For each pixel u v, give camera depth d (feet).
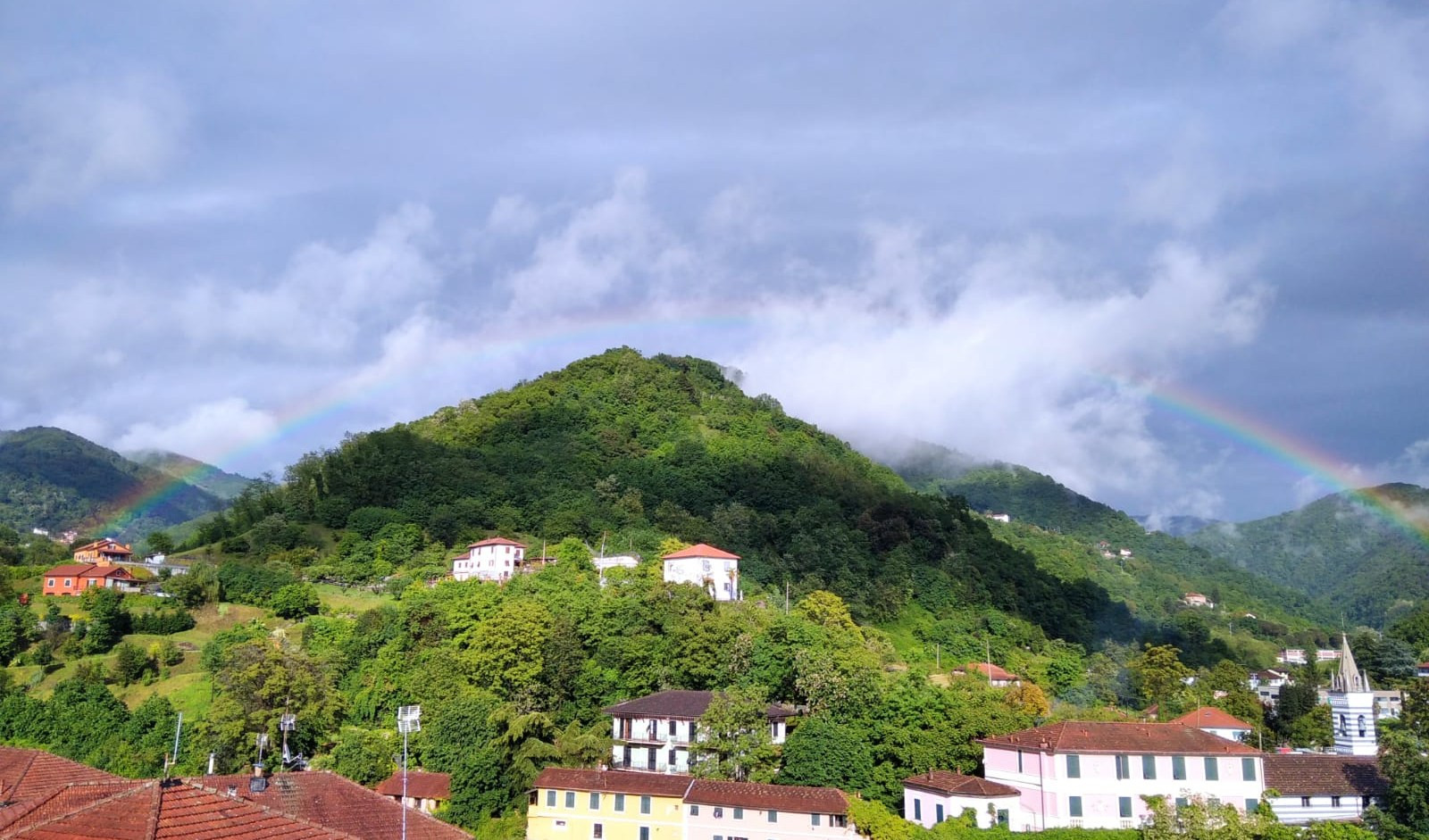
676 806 333.62
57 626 552.00
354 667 486.79
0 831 135.64
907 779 352.69
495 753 371.56
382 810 224.94
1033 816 330.95
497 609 494.18
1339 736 491.31
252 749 380.37
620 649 466.70
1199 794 325.01
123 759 393.09
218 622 586.45
